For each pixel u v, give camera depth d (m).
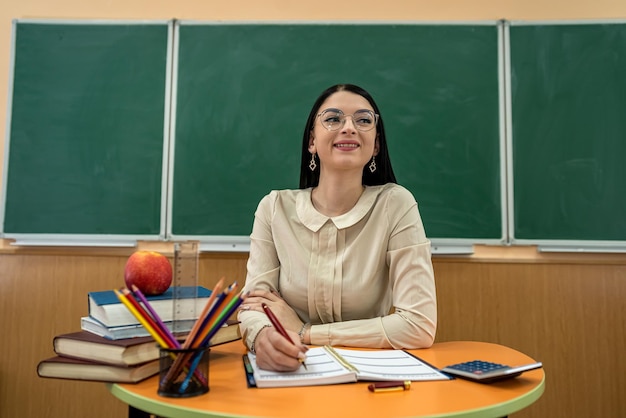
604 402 1.76
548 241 1.85
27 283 1.86
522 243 1.86
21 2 2.02
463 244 1.87
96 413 1.81
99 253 1.88
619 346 1.78
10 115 1.96
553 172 1.88
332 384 0.67
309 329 0.96
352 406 0.57
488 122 1.91
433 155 1.91
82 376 0.70
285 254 1.14
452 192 1.89
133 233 1.91
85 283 1.87
